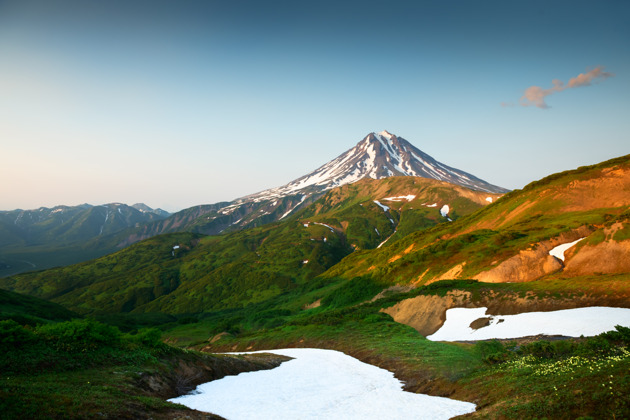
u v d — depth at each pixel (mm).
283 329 71000
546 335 40906
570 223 82625
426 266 96188
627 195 90500
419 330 61375
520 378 22750
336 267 163000
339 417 22250
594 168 109188
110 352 26312
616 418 14578
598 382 17734
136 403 19016
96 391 19250
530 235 84000
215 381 30531
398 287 95250
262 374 34688
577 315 44250
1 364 19703
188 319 137750
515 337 43906
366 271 131625
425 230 143375
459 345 41938
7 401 14875
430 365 32625
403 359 36656
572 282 54156
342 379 33000
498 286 63156
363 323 59969
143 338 30312
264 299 176125
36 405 15367
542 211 100188
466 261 85000
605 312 42844
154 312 188375
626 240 61875
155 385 24391
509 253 77938
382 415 22297
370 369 36531
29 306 107188
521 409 18031
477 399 22797
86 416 15867
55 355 23000
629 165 99250
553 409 16922
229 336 85375
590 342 25156
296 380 32594
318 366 39125
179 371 28672
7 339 21859
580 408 16188
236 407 23859
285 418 22078
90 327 27422
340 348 49188
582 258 65938
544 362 25125
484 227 115062
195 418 19719
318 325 64812
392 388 29344
